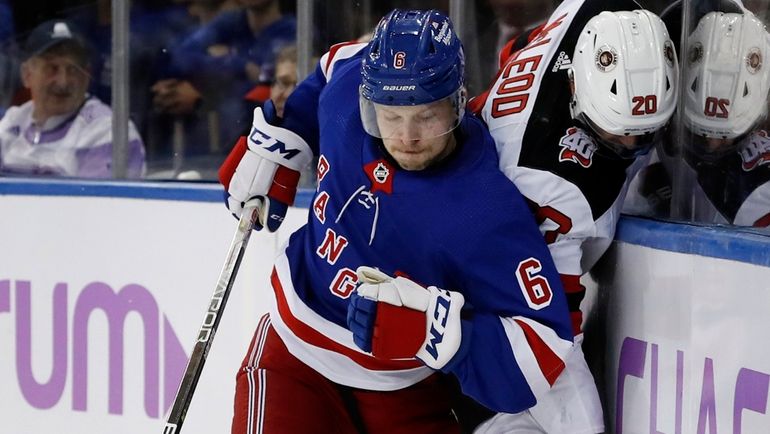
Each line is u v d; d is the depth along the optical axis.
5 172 14.37
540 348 8.15
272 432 8.94
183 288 12.73
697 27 8.95
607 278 9.34
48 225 13.40
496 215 8.28
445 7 13.14
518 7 12.61
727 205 8.57
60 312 13.46
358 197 8.82
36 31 14.09
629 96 8.18
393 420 9.33
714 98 8.66
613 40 8.27
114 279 13.12
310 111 10.30
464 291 8.60
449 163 8.45
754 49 8.37
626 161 8.72
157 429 12.98
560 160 8.45
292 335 9.33
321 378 9.38
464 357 8.16
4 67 14.26
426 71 8.02
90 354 13.32
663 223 8.72
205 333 9.98
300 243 9.69
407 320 8.05
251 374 9.45
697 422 8.23
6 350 13.77
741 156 8.42
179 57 13.63
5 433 13.88
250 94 13.69
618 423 9.23
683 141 8.99
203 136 13.80
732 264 7.82
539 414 8.83
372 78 8.17
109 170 14.05
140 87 13.66
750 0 8.48
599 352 9.47
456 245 8.38
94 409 13.34
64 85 14.06
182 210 12.65
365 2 13.07
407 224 8.56
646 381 8.81
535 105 8.69
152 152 13.80
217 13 13.59
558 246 8.53
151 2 13.56
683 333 8.37
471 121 8.70
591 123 8.44
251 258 12.31
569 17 9.00
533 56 8.99
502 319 8.30
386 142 8.35
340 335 9.12
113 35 13.48
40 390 13.64
